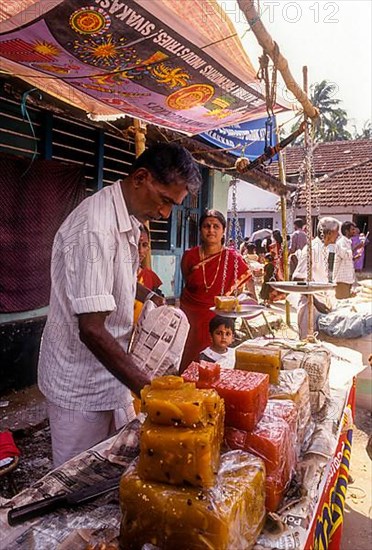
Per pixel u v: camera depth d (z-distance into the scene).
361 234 16.19
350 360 2.73
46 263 4.48
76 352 1.66
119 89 2.79
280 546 1.00
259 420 1.23
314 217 15.32
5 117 4.12
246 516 0.94
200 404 0.92
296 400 1.44
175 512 0.88
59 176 4.50
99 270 1.48
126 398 1.77
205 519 0.86
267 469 1.12
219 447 1.00
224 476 0.97
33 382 4.57
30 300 4.40
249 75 2.57
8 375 4.31
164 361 1.67
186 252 3.52
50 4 1.75
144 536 0.92
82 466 1.26
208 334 3.38
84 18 1.86
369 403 4.34
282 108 3.28
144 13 1.83
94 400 1.70
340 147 19.30
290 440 1.27
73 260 1.51
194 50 2.19
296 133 3.22
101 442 1.39
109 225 1.53
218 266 3.37
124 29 1.96
